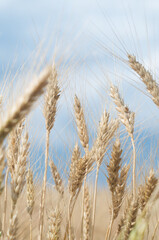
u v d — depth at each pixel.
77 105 0.97
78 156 0.93
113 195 0.92
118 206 0.92
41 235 0.90
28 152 0.87
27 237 0.92
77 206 1.04
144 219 0.79
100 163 0.94
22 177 0.81
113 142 0.94
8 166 0.88
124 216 0.91
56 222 0.90
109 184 0.92
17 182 0.81
